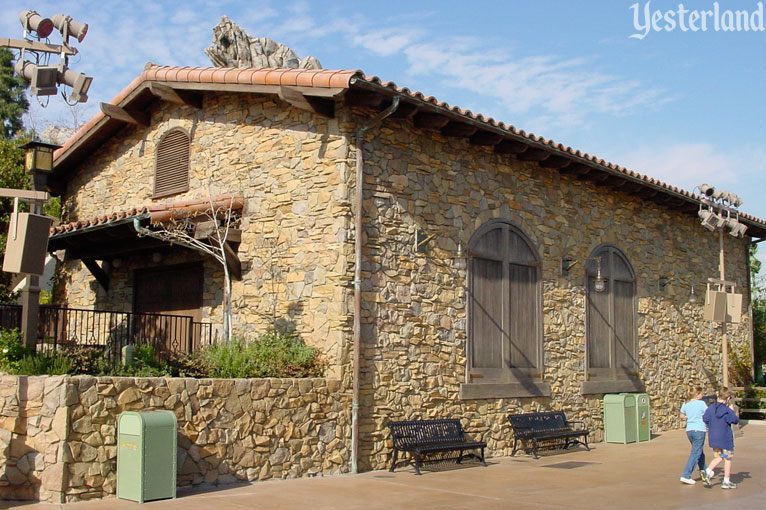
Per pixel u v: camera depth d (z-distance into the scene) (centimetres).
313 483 904
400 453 1052
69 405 759
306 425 957
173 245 1212
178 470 829
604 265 1496
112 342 1160
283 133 1117
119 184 1423
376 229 1059
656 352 1622
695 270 1798
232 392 889
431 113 1084
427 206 1137
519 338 1279
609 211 1520
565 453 1266
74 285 1484
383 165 1078
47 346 1004
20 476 770
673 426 1645
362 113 1055
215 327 1166
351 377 1007
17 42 788
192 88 1171
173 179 1293
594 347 1444
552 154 1282
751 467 1120
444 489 885
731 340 1945
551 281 1358
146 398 816
